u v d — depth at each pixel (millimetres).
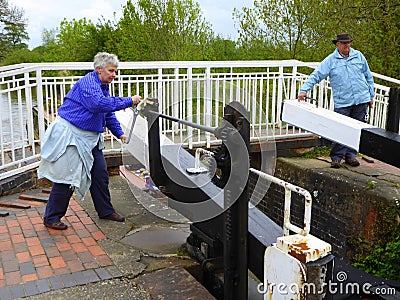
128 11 15898
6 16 25156
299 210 6102
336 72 5555
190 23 15594
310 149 6902
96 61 3643
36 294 2857
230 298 2828
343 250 5398
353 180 5387
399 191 4969
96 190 4043
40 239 3666
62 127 3633
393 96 2391
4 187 4684
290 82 7184
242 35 12047
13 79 4922
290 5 11367
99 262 3305
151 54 15820
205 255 3342
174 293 2922
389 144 2307
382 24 10500
